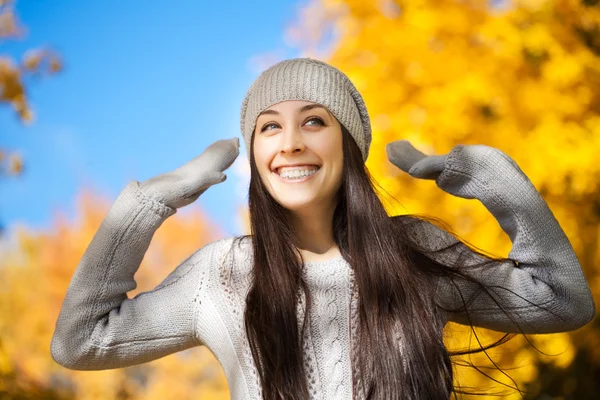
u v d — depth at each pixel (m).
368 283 2.16
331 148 2.19
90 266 2.14
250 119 2.26
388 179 4.98
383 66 5.30
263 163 2.19
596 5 5.34
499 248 4.75
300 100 2.19
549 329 2.31
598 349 5.39
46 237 15.72
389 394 2.05
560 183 5.00
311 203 2.18
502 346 4.75
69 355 2.13
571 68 4.99
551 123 5.02
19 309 13.65
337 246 2.29
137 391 11.73
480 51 5.29
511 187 2.25
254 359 2.09
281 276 2.15
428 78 5.17
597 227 5.07
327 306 2.17
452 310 2.28
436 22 5.22
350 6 5.54
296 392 2.05
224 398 11.97
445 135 5.07
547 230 2.24
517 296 2.26
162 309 2.18
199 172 2.23
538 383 5.73
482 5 5.36
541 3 5.30
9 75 5.54
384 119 5.23
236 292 2.19
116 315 2.16
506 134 5.05
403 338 2.12
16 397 5.30
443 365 2.14
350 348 2.12
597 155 4.84
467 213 4.86
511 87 5.08
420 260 2.27
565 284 2.24
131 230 2.15
